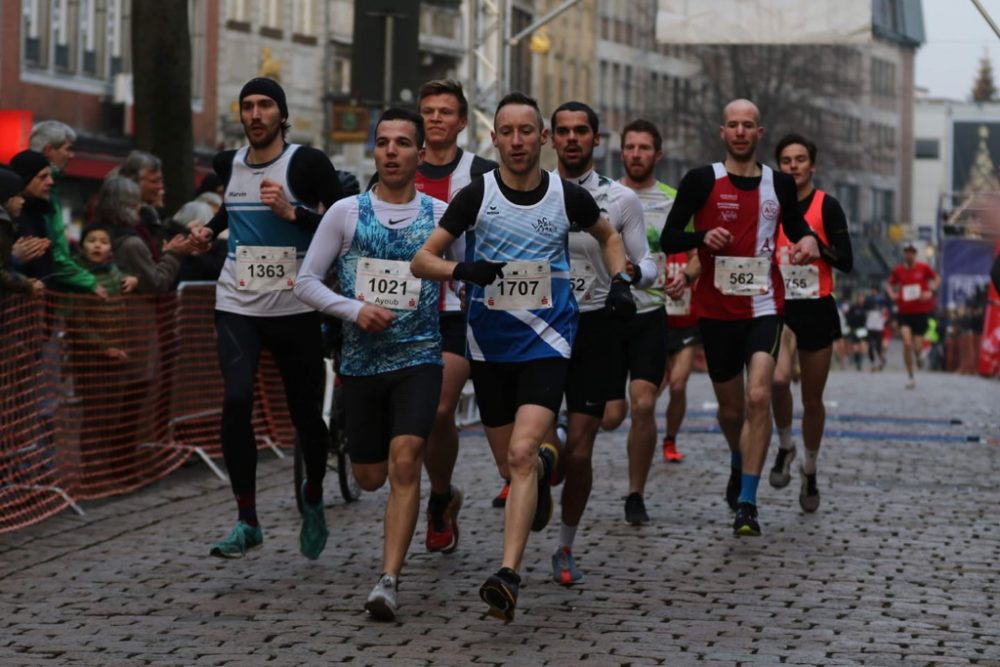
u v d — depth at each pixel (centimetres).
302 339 1341
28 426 1547
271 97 1334
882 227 14862
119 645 1067
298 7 6644
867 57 14475
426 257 1140
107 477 1709
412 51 2466
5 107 4794
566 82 10275
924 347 7594
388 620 1136
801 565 1360
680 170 10981
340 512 1630
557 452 1214
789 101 9712
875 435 2492
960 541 1494
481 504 1680
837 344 7331
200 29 5925
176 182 2544
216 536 1481
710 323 1538
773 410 1695
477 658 1037
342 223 1181
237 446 1298
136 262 1781
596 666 1017
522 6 9200
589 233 1211
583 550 1418
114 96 5306
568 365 1259
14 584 1262
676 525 1558
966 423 2778
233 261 1349
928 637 1111
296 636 1090
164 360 1856
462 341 1318
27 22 4897
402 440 1146
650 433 1552
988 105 13588
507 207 1167
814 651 1063
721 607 1195
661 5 2958
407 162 1174
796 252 1491
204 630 1109
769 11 2939
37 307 1557
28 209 1641
